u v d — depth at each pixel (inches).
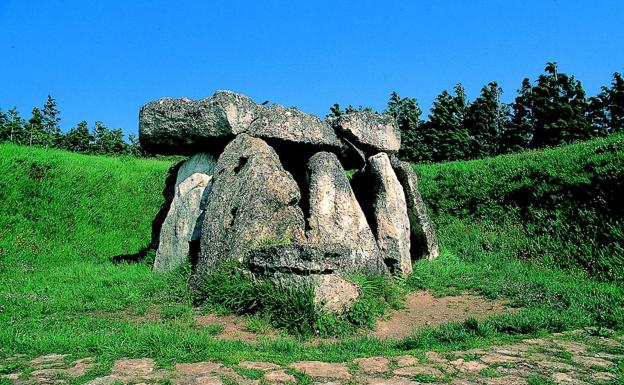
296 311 284.2
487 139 1386.6
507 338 252.2
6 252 515.2
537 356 216.4
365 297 318.7
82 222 620.4
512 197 607.2
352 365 200.8
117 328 261.9
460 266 466.9
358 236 410.3
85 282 393.1
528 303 352.2
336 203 414.0
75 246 573.0
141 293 353.1
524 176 629.9
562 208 534.3
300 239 387.2
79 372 184.7
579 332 269.4
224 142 443.2
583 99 1247.5
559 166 607.2
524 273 447.8
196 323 289.3
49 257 532.7
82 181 693.9
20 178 636.7
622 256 426.9
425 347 236.1
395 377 185.9
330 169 425.4
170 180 527.8
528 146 1298.0
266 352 220.5
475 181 682.2
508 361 207.2
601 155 569.9
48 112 1716.3
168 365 192.4
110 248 592.4
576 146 667.4
